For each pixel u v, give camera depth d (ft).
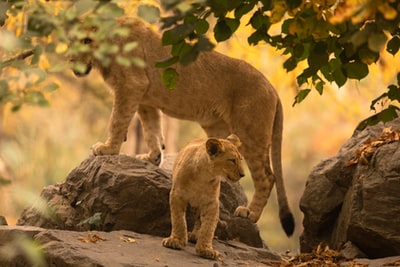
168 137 95.61
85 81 88.07
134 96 42.42
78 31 25.46
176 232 35.58
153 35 43.57
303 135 134.31
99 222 38.81
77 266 30.81
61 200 41.16
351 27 26.45
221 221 40.40
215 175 34.40
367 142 40.40
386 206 37.11
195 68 43.39
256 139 43.24
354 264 34.94
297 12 27.32
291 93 100.58
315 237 42.39
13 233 34.71
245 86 43.65
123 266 30.76
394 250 36.88
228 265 33.81
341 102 89.15
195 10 26.99
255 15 29.73
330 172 41.65
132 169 40.11
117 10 24.86
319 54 29.84
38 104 23.27
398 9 24.67
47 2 28.25
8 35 22.85
